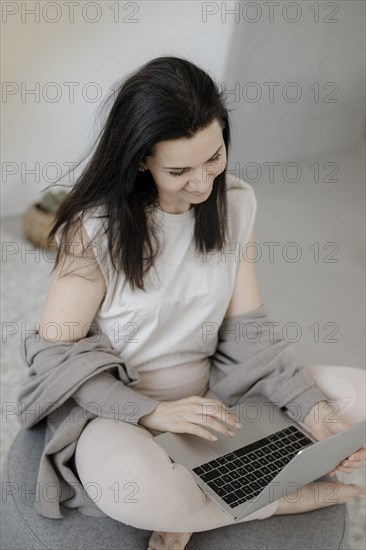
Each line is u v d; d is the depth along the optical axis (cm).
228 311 184
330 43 345
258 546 162
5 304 270
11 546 162
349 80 367
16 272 289
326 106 368
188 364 180
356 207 354
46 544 156
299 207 348
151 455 154
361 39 353
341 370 184
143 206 159
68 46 303
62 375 159
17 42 292
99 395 161
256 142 358
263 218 337
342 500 174
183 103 141
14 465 169
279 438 167
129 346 171
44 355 164
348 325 276
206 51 327
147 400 163
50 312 165
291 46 336
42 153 319
